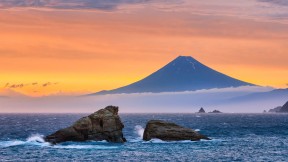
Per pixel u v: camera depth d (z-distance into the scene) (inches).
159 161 3193.9
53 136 4074.8
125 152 3585.1
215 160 3289.9
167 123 4441.4
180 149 3828.7
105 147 3841.0
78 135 4089.6
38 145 3941.9
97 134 4124.0
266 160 3314.5
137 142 4266.7
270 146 4252.0
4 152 3538.4
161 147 3934.5
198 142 4365.2
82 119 4138.8
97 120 4146.2
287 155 3585.1
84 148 3757.4
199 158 3358.8
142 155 3447.3
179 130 4416.8
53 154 3427.7
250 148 4045.3
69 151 3592.5
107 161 3144.7
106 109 4224.9
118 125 4173.2
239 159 3348.9
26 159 3196.4
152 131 4360.2
